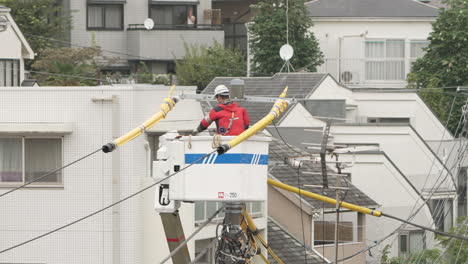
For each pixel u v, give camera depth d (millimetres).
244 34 130125
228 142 34156
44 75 101188
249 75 110438
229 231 36750
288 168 69688
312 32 111562
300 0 110625
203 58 114688
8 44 76688
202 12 124125
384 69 115750
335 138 87562
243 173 35812
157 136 53312
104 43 120000
